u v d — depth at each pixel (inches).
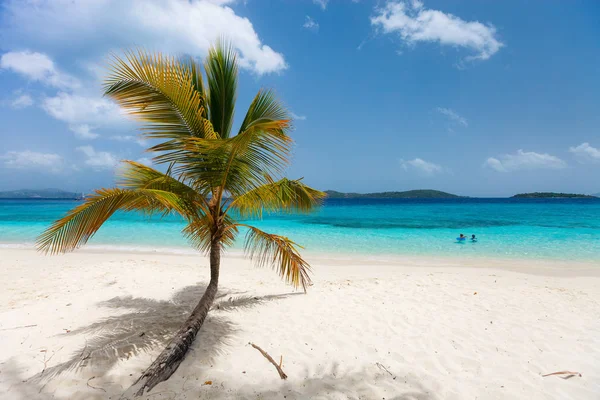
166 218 919.7
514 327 193.2
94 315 203.6
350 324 199.2
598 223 850.8
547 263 416.5
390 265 404.2
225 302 241.4
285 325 197.0
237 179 184.5
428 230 740.0
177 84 166.7
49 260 399.2
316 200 233.0
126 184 170.4
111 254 450.0
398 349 166.7
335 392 129.2
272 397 124.6
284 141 161.2
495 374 142.8
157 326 188.4
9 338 164.4
